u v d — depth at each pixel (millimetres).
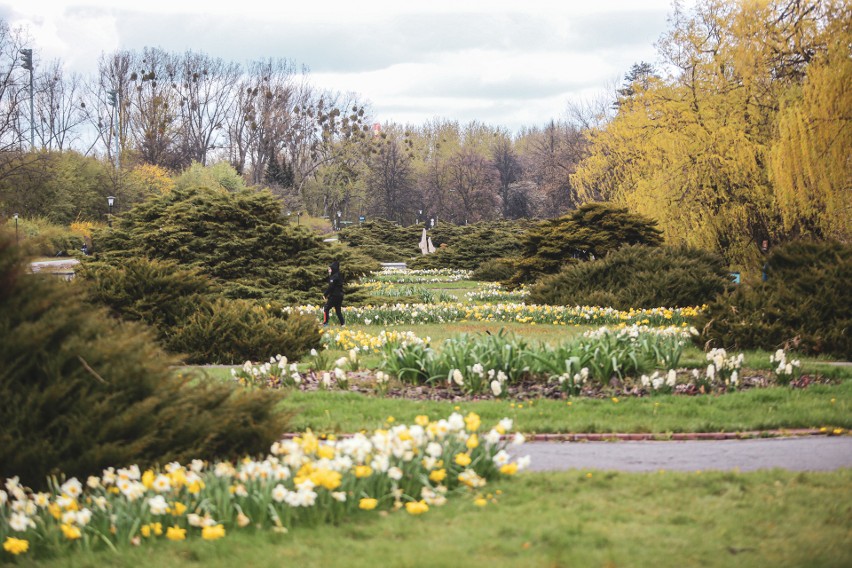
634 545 5148
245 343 15367
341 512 5820
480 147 158750
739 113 35094
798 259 17281
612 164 48312
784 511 5914
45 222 62625
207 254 26297
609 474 7074
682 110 36531
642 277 25547
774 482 6785
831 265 16516
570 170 89562
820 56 28891
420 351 12320
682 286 24703
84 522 5426
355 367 13320
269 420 7586
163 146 104375
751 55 33125
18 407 6293
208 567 4930
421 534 5449
